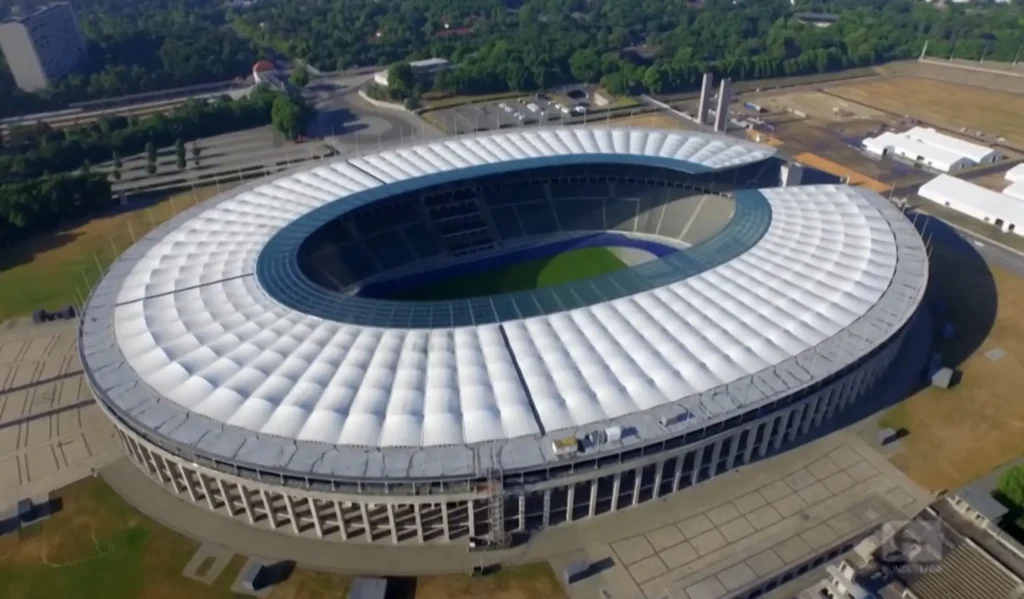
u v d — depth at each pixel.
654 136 150.00
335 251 119.94
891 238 106.75
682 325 86.50
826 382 81.56
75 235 144.75
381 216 129.12
